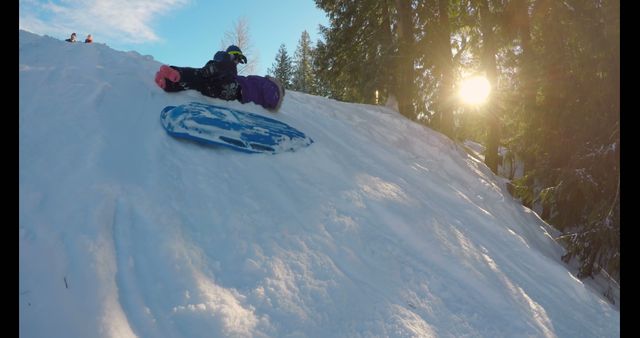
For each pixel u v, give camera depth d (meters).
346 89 16.45
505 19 11.26
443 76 11.57
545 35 10.35
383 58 11.12
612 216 7.57
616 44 9.02
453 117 11.98
